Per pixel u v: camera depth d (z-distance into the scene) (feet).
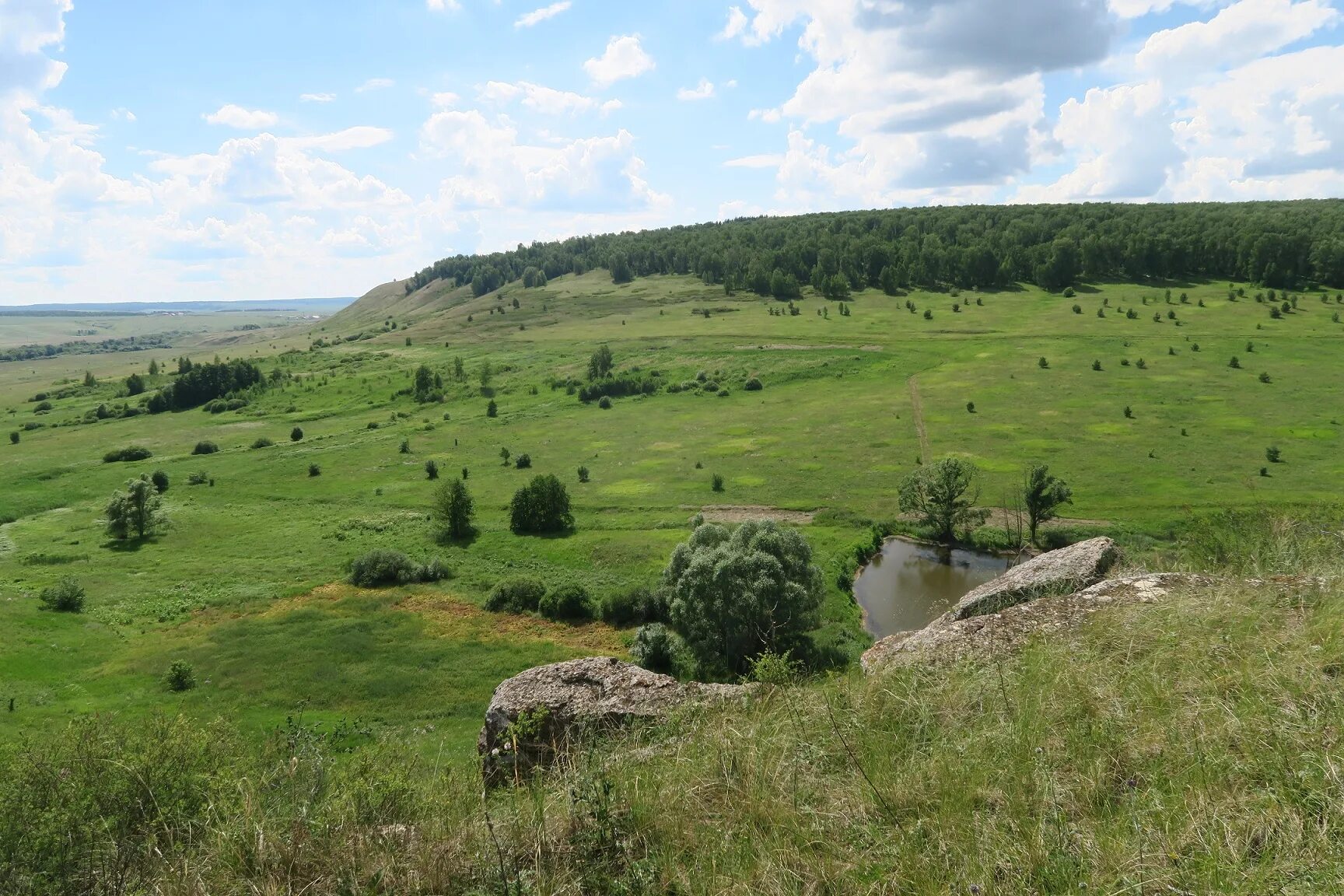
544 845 15.76
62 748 27.63
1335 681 17.15
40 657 146.92
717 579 131.64
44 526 263.49
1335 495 205.26
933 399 363.76
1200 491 219.61
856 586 178.91
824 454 293.84
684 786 17.20
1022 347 451.12
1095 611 26.11
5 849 20.48
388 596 181.98
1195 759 15.38
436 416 426.92
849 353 471.21
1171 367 385.91
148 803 23.63
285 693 129.39
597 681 27.14
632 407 411.34
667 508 246.47
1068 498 196.24
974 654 23.90
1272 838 12.75
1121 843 13.05
